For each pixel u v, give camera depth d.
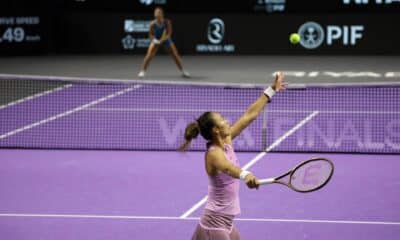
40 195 12.91
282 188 13.32
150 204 12.35
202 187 13.44
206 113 8.20
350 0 31.64
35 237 10.64
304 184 7.82
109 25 32.59
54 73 27.16
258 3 32.12
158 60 31.44
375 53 31.84
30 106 21.20
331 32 31.92
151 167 14.96
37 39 32.19
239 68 28.91
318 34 31.98
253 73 27.53
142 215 11.73
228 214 8.13
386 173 14.41
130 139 17.38
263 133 16.55
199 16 32.41
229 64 30.05
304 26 32.00
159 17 26.03
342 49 31.95
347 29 31.84
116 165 15.13
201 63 30.31
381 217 11.60
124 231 10.91
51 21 32.62
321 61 30.59
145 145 16.84
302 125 18.41
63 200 12.59
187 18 32.44
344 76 26.61
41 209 12.05
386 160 15.49
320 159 7.80
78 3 32.53
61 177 14.18
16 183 13.73
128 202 12.47
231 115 19.91
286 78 26.23
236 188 8.17
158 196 12.84
